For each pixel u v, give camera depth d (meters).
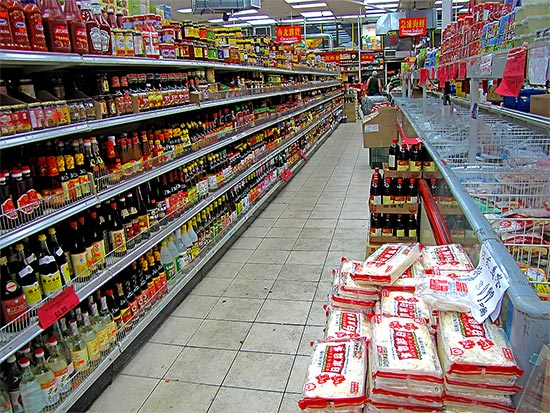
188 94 3.82
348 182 7.55
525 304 1.03
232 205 4.98
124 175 2.92
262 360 2.80
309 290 3.70
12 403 2.01
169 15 4.09
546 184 1.87
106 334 2.58
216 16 15.98
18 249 2.12
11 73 2.54
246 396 2.49
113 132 3.54
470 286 1.38
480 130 2.82
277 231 5.20
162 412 2.39
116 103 2.80
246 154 5.57
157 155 3.40
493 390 1.14
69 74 2.93
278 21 19.09
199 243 4.05
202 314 3.40
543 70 1.11
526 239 1.51
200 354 2.90
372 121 5.39
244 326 3.21
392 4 15.12
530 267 1.41
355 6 15.54
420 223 3.60
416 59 6.81
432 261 1.71
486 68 1.73
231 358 2.84
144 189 3.32
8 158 2.39
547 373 0.96
